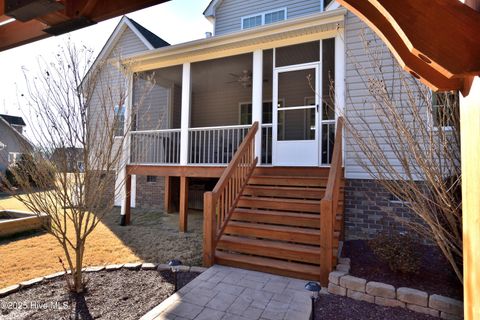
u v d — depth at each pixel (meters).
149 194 9.16
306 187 5.07
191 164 6.45
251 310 2.92
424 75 1.11
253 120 6.08
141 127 7.96
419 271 3.52
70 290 3.38
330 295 3.25
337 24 5.28
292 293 3.28
